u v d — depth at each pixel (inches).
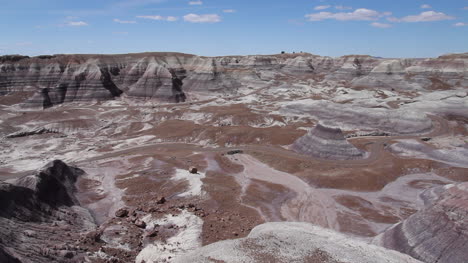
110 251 1697.8
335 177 3097.9
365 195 2832.2
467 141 4215.1
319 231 1786.4
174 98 7760.8
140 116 6373.0
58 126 5565.9
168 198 2620.6
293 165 3508.9
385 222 2365.9
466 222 1699.1
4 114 6382.9
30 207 2054.6
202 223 2080.5
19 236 1599.4
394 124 5024.6
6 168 3740.2
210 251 1408.7
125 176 3221.0
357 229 2273.6
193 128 5147.6
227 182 3043.8
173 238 1888.5
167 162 3560.5
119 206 2576.3
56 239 1713.8
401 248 1840.6
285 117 5841.5
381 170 3292.3
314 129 4094.5
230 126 5157.5
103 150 4505.4
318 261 1282.0
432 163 3440.0
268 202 2645.2
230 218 2228.1
